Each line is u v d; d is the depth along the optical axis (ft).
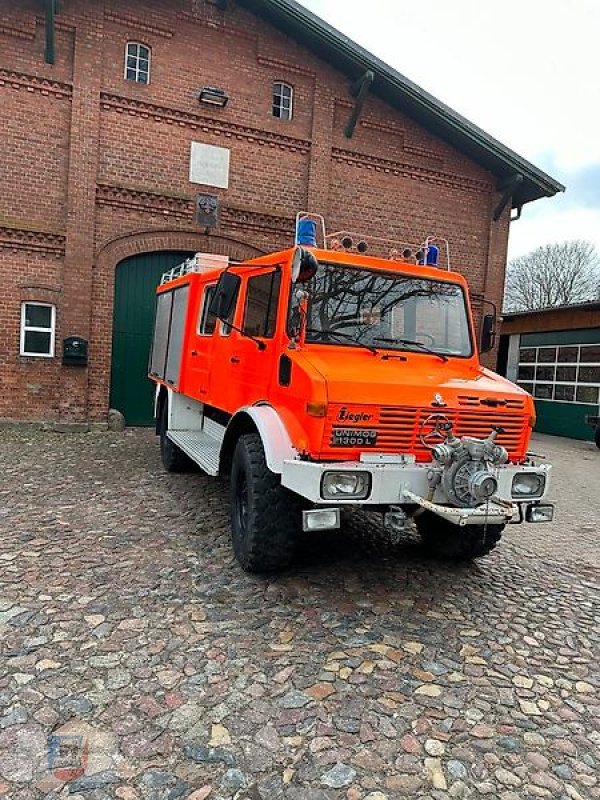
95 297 38.73
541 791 8.46
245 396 17.34
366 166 45.21
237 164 41.47
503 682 11.30
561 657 12.44
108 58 37.88
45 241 37.27
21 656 11.06
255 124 41.65
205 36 40.06
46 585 14.19
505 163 46.65
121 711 9.64
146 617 12.87
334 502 12.78
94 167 37.76
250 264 17.79
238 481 16.08
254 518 14.70
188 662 11.20
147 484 24.34
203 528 18.98
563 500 28.53
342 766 8.68
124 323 40.42
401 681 11.07
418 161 46.70
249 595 14.30
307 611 13.67
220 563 16.15
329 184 44.06
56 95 37.04
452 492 13.26
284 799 7.99
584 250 167.32
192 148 40.14
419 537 19.72
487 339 19.19
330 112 43.57
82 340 37.99
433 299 17.10
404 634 12.92
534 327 61.16
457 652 12.32
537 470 14.37
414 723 9.82
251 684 10.61
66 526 18.57
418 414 13.79
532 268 173.06
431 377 14.83
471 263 48.88
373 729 9.59
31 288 37.17
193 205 40.37
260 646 11.96
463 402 14.29
